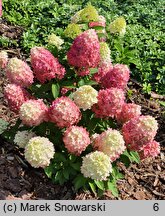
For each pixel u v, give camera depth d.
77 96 1.09
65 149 1.16
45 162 1.07
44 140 1.08
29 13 1.94
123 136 1.12
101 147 1.09
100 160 1.05
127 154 1.13
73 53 1.12
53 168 1.14
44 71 1.12
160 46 1.90
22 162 1.23
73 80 1.19
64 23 1.88
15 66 1.16
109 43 1.64
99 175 1.04
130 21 2.03
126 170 1.30
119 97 1.10
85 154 1.14
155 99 1.65
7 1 1.93
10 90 1.13
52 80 1.17
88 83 1.17
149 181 1.29
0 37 1.73
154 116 1.56
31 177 1.20
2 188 1.15
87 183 1.18
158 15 2.17
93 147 1.13
